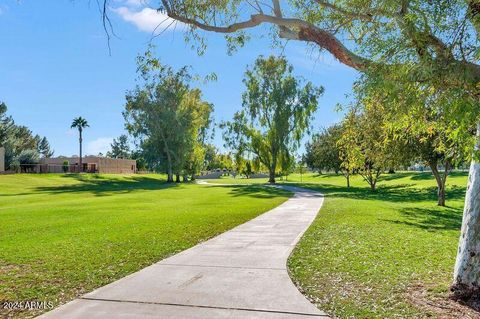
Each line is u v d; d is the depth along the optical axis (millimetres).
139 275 7277
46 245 10188
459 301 5816
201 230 12766
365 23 6344
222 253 9164
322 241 10664
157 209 20125
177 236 11594
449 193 32906
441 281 6762
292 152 53312
